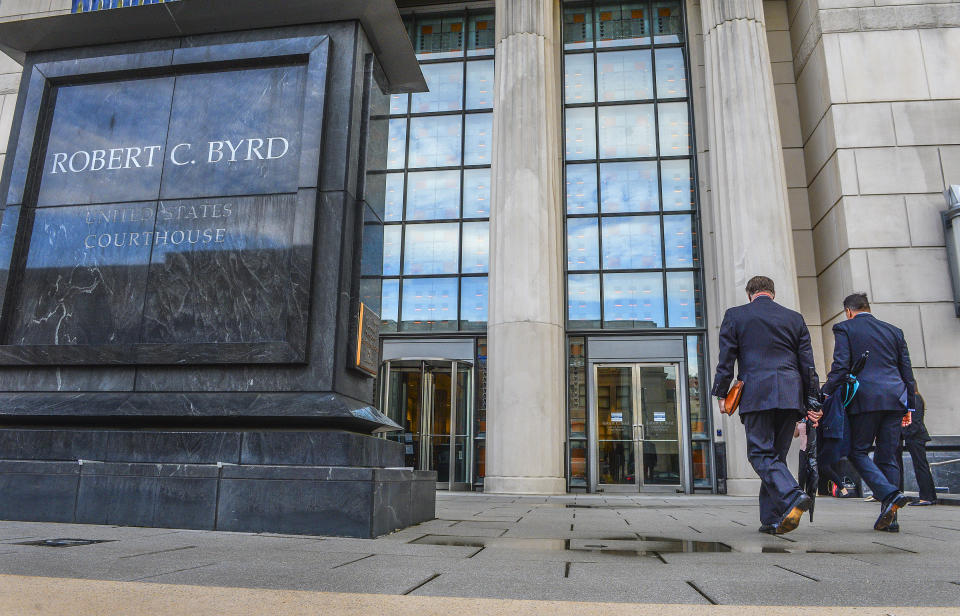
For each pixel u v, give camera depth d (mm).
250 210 5289
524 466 12523
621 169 15758
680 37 16453
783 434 4469
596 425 14414
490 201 14375
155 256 5363
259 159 5395
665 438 14195
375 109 5938
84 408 4910
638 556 3402
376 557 3223
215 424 4840
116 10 5723
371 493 4230
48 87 5953
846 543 4043
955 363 12133
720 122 14055
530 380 12883
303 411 4629
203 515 4375
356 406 4934
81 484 4602
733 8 14375
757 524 5465
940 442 11250
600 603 2096
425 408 14297
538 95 14453
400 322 15227
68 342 5324
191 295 5223
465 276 15297
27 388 5254
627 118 16062
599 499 10773
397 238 15742
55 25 5859
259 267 5152
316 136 5281
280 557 3145
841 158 13273
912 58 13594
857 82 13602
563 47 16750
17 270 5539
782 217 13195
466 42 16859
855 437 4996
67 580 2301
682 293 14906
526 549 3674
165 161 5570
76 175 5699
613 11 16844
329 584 2432
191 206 5410
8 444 4871
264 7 5562
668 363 14594
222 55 5617
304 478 4316
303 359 4832
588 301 15125
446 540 4090
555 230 14094
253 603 2016
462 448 14297
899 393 4898
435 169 16047
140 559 2953
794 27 15625
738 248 13195
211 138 5539
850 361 5059
